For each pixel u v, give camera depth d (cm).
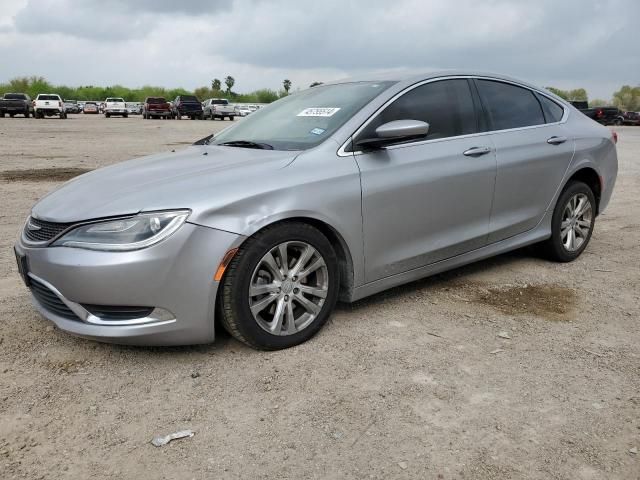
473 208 427
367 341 353
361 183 359
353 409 279
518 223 467
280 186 329
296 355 334
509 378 309
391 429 263
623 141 2288
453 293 438
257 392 295
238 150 386
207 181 323
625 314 400
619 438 256
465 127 431
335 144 362
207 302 311
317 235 343
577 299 429
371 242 370
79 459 244
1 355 333
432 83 422
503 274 486
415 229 393
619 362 328
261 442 254
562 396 291
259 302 328
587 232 532
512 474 233
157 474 234
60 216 319
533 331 370
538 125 489
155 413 277
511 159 449
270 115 445
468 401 286
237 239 311
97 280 298
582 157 510
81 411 278
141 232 299
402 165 381
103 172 383
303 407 281
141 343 310
